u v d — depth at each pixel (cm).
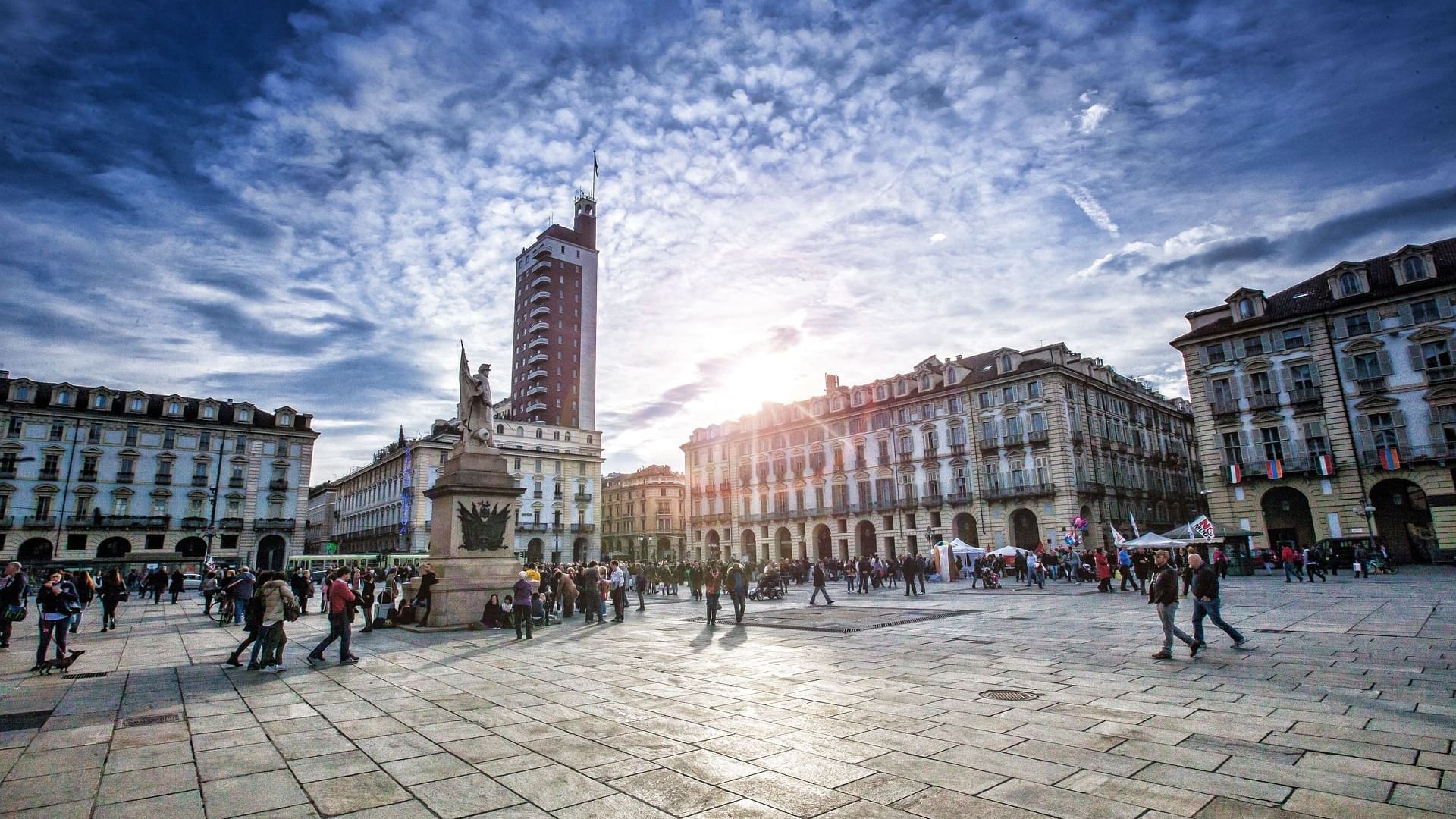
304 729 777
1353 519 3769
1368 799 507
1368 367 3822
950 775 584
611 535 10862
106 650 1520
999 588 3369
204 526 6438
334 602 1262
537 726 777
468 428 2059
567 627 1858
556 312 10138
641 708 859
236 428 6744
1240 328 4259
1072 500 4922
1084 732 704
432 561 2009
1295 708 776
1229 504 4216
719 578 1845
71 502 5969
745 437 7556
